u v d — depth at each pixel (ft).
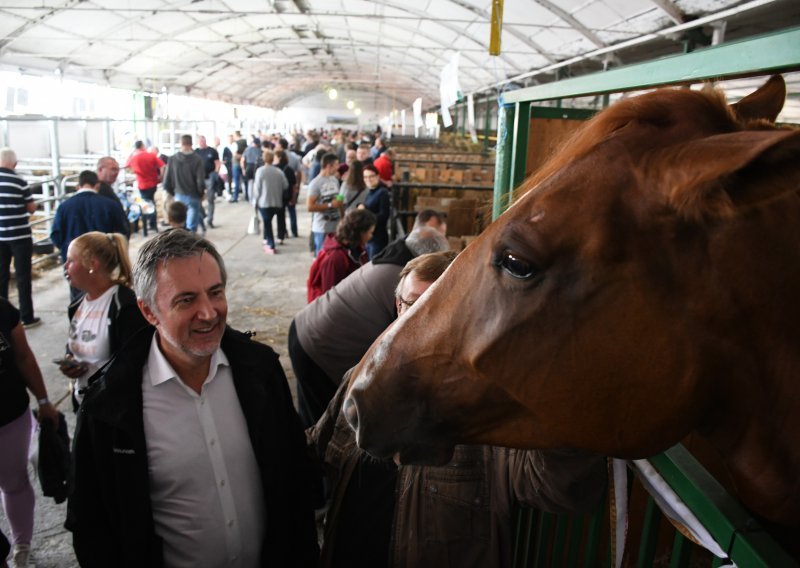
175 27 50.65
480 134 60.95
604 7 27.25
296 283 23.84
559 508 3.67
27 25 40.73
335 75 105.50
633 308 2.31
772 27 22.12
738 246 2.22
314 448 5.14
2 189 16.56
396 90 120.47
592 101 35.32
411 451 2.92
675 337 2.31
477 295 2.61
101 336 7.76
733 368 2.36
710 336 2.30
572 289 2.37
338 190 23.89
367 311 8.48
